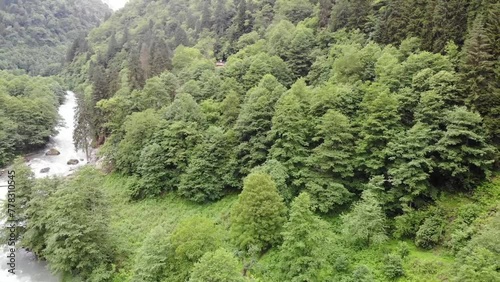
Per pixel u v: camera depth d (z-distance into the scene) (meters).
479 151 31.73
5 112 71.50
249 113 46.25
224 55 98.38
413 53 47.41
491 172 33.00
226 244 35.31
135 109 63.62
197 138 49.34
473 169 33.91
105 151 60.22
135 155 53.28
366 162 36.03
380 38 57.03
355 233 31.31
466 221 30.02
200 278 24.56
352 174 36.34
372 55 50.03
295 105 41.59
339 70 49.69
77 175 41.50
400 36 53.31
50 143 80.19
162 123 52.22
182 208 45.09
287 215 35.09
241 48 91.69
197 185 44.75
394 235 31.30
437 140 34.09
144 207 46.81
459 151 33.00
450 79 36.38
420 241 29.86
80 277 33.53
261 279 30.41
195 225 31.44
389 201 33.53
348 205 36.75
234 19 109.56
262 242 33.06
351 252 31.14
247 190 34.81
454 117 33.25
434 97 35.38
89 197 36.12
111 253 35.88
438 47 45.41
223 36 107.81
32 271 38.91
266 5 104.25
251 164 43.78
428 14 49.66
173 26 133.25
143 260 29.98
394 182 32.84
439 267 27.48
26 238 36.59
